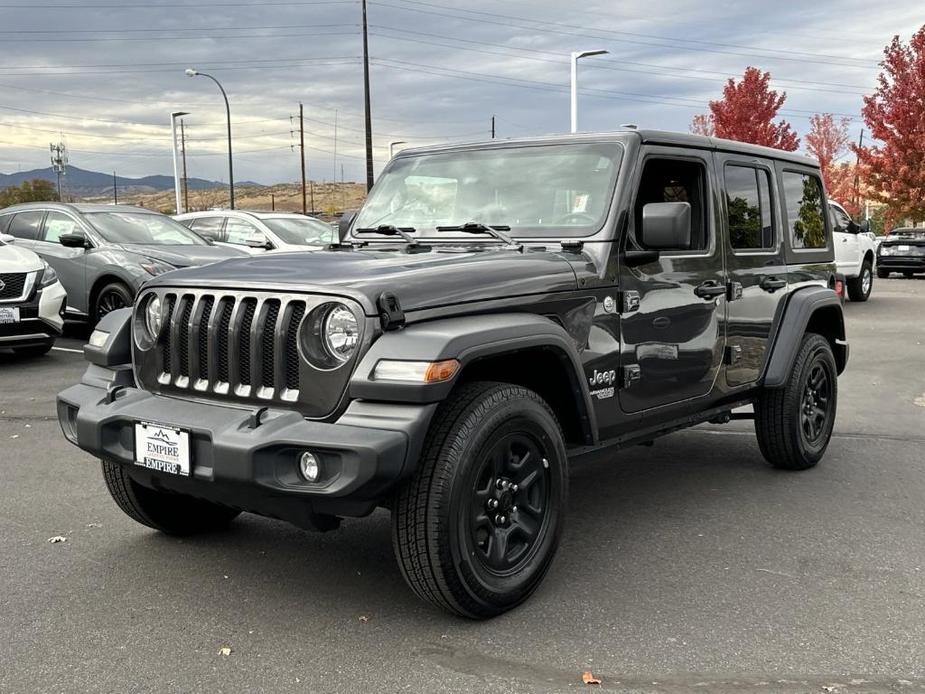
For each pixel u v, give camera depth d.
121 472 3.97
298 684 2.88
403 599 3.56
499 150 4.46
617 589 3.67
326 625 3.32
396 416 2.98
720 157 4.76
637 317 4.07
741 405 5.16
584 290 3.77
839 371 6.04
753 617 3.39
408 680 2.90
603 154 4.14
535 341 3.34
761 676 2.93
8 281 8.84
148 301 3.67
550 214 4.12
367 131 29.69
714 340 4.63
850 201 42.88
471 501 3.18
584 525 4.52
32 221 11.30
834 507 4.83
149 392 3.61
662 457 5.95
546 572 3.55
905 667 3.00
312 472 3.01
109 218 11.08
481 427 3.17
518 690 2.84
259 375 3.24
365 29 29.42
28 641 3.18
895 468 5.66
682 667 2.99
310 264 3.51
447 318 3.21
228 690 2.84
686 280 4.39
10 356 9.95
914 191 29.81
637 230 4.12
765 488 5.20
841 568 3.92
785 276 5.31
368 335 3.05
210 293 3.40
